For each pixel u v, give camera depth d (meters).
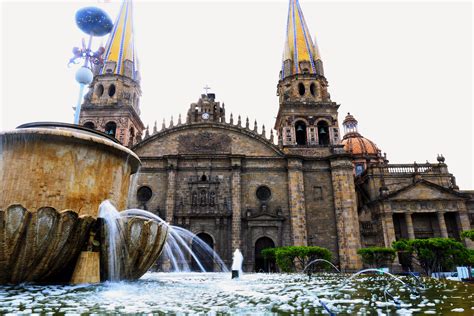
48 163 13.97
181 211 45.09
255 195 46.53
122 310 7.80
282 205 46.22
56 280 13.68
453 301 9.23
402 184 54.34
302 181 46.62
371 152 78.44
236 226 44.09
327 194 46.94
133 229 14.36
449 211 50.03
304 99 54.62
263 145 49.25
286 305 8.69
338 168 47.09
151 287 13.45
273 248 41.22
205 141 49.25
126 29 61.38
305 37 59.88
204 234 44.81
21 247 12.21
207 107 53.00
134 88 58.47
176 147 48.91
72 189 14.23
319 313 7.38
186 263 42.88
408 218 49.84
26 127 15.29
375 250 37.19
